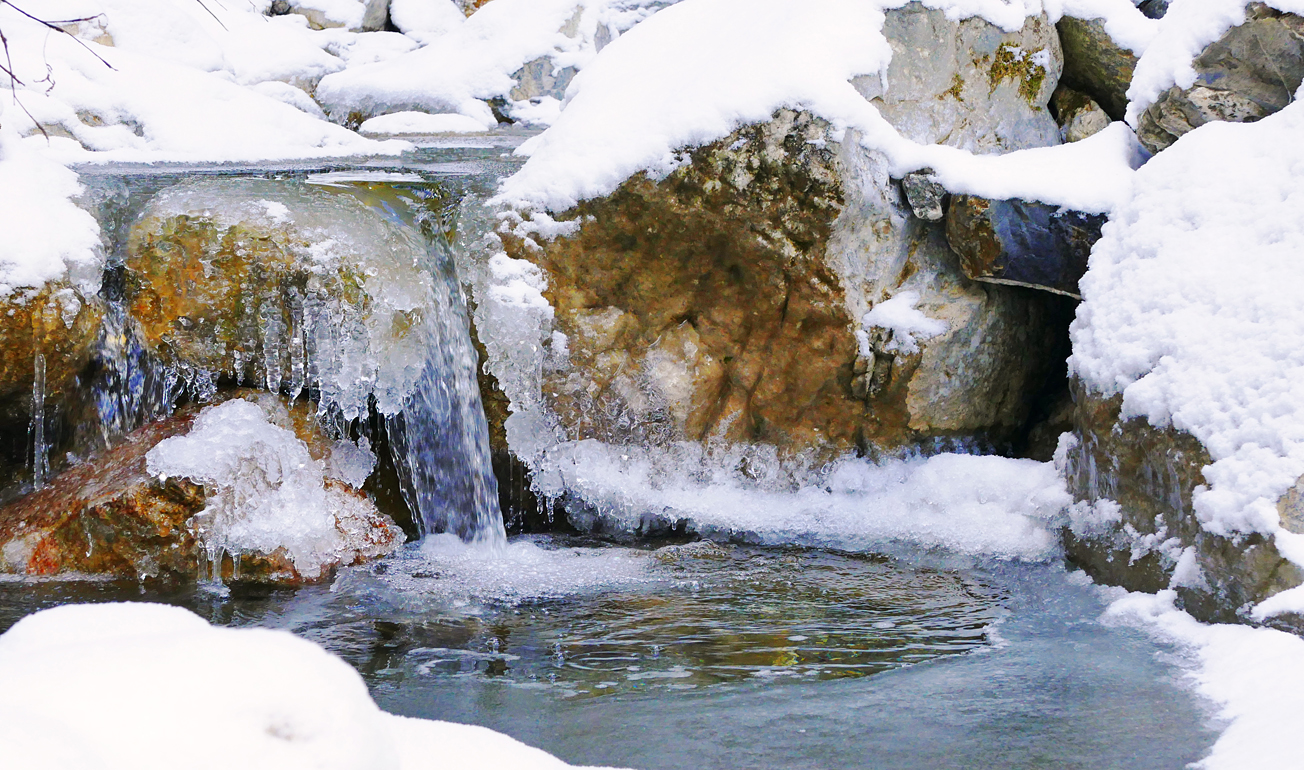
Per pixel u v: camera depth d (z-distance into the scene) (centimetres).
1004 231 484
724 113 486
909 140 515
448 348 525
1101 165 490
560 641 370
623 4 973
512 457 537
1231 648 317
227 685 137
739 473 534
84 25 791
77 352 484
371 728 140
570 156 522
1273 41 442
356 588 435
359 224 511
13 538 446
